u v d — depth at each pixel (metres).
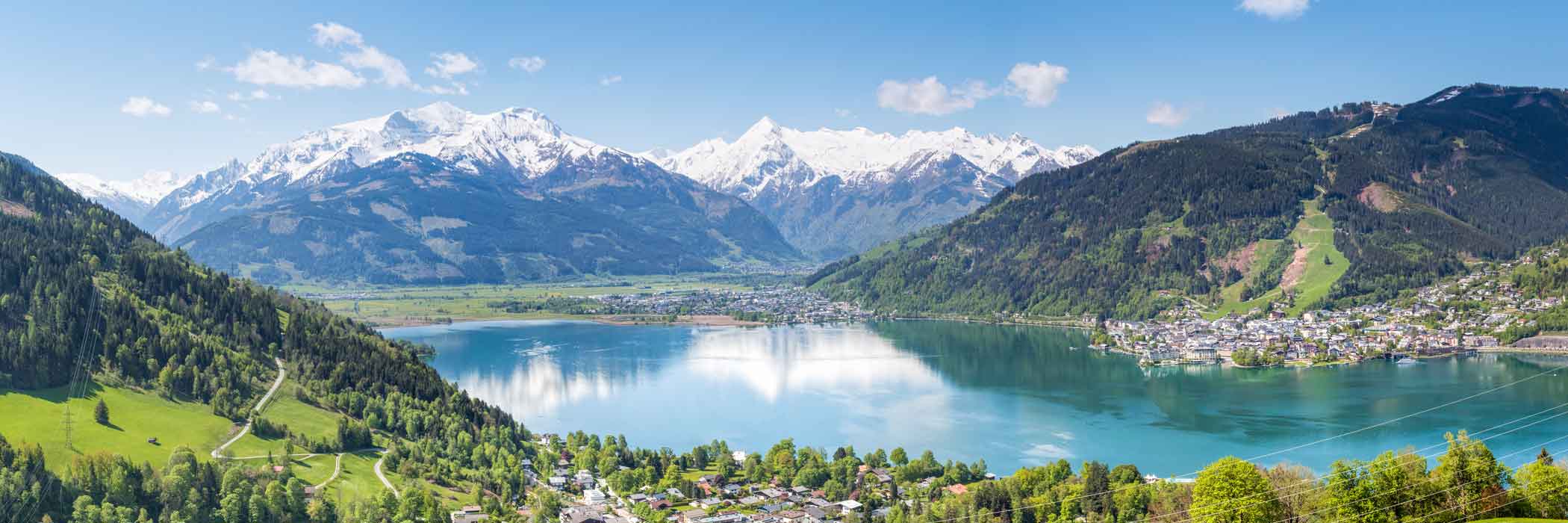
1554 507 180.88
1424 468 194.62
